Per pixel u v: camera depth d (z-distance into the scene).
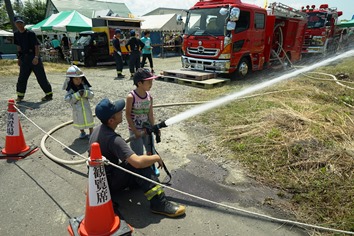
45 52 17.88
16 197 3.04
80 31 16.70
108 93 7.73
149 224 2.61
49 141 4.54
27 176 3.47
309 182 3.08
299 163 3.39
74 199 3.01
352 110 5.27
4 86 9.15
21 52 6.55
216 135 4.53
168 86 8.62
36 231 2.54
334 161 3.36
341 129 4.15
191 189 3.13
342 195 2.82
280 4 9.99
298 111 5.11
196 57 9.35
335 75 9.29
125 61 15.64
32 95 7.68
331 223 2.49
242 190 3.08
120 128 5.11
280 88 7.46
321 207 2.71
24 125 5.29
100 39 14.99
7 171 3.60
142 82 2.90
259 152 3.79
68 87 4.29
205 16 8.93
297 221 2.58
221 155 3.86
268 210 2.75
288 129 4.30
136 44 10.15
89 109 4.47
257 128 4.45
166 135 4.64
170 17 22.59
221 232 2.49
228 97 6.63
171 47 23.31
